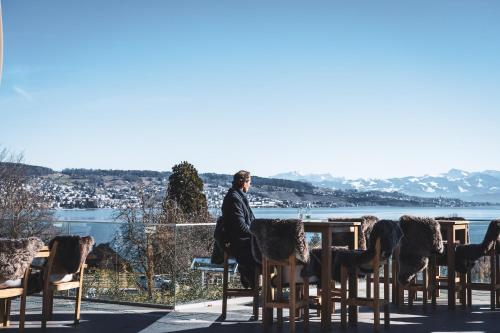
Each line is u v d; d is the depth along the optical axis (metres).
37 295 8.97
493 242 7.38
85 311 7.41
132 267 8.33
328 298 6.11
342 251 6.23
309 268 6.10
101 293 8.45
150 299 8.11
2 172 21.64
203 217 15.94
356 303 6.08
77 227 8.91
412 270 7.28
